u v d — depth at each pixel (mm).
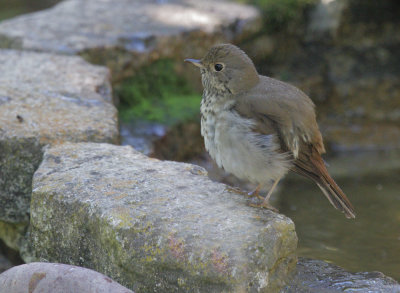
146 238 7270
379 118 17641
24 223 9773
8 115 10391
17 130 9844
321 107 17750
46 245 8289
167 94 15375
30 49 14055
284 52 18000
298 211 12734
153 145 13352
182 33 15461
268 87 8523
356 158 16359
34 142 9672
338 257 10547
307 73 17781
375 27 18156
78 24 15594
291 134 8219
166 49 15227
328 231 11734
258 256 7188
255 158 8148
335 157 16484
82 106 11203
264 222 7613
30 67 12766
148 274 7230
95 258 7785
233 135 8172
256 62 17516
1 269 9789
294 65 17953
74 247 7977
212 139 8453
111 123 10688
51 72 12617
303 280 7996
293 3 17641
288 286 7805
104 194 8070
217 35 16219
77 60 13422
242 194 8414
